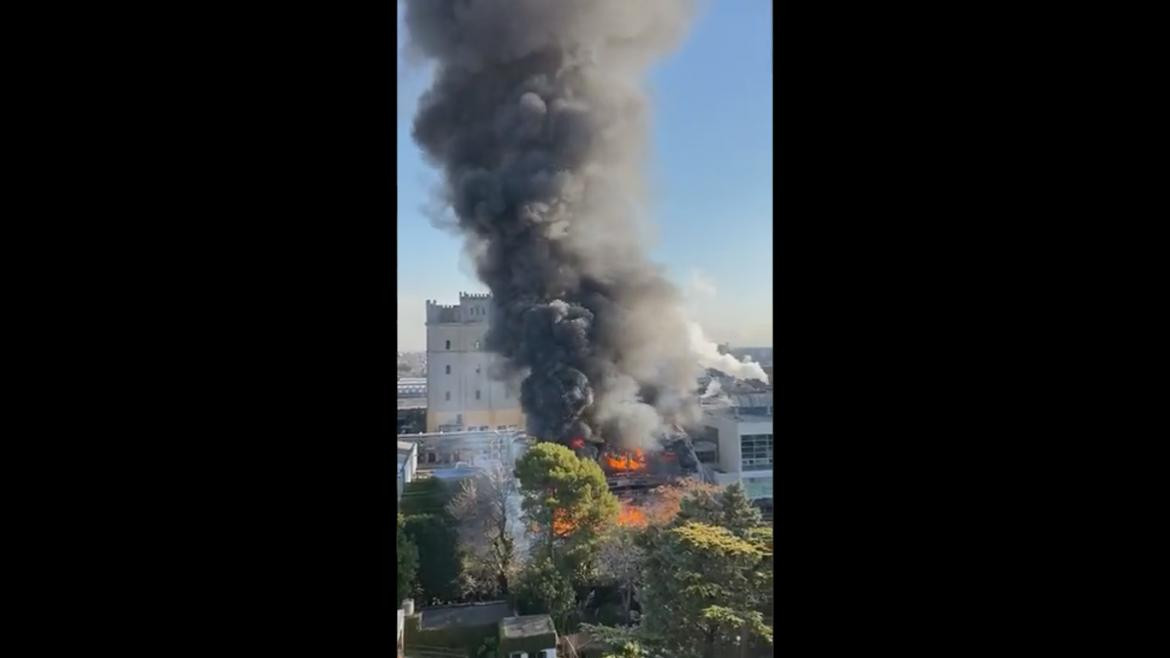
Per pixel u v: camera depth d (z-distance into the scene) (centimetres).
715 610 12900
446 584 12406
